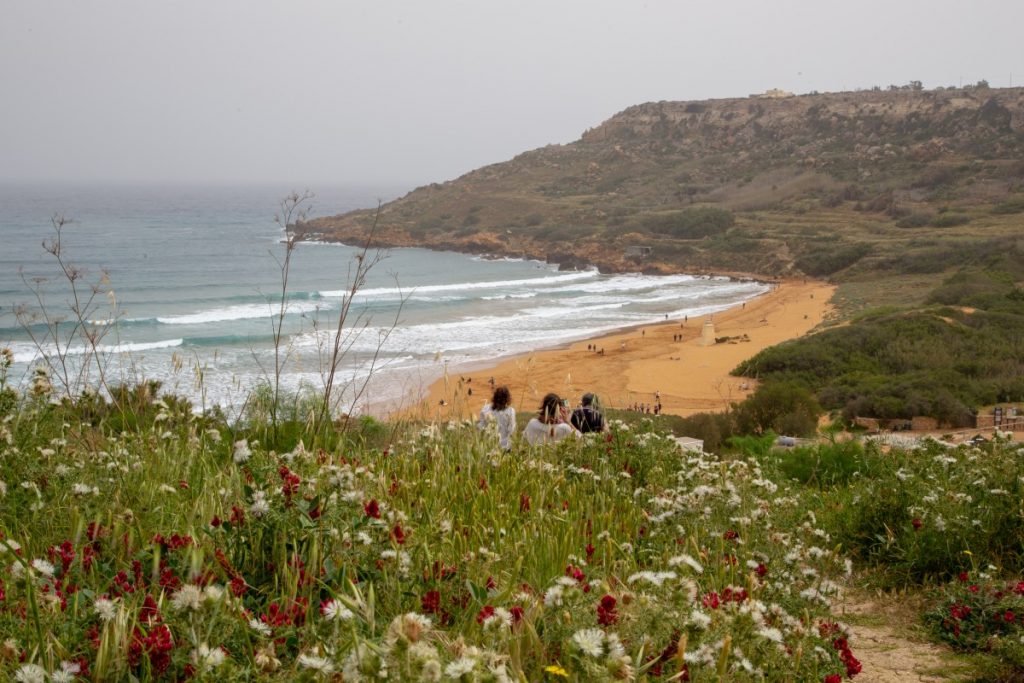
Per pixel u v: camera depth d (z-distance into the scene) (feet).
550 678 8.09
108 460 12.89
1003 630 12.99
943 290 227.20
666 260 412.36
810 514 15.38
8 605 7.87
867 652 12.71
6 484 11.50
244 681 6.87
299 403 20.04
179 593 7.22
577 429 22.29
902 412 119.44
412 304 244.22
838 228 431.84
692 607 8.61
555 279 355.15
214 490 11.29
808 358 153.89
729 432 90.38
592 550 12.48
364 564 9.52
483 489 14.76
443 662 6.66
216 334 171.22
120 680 7.04
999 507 16.49
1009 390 129.29
